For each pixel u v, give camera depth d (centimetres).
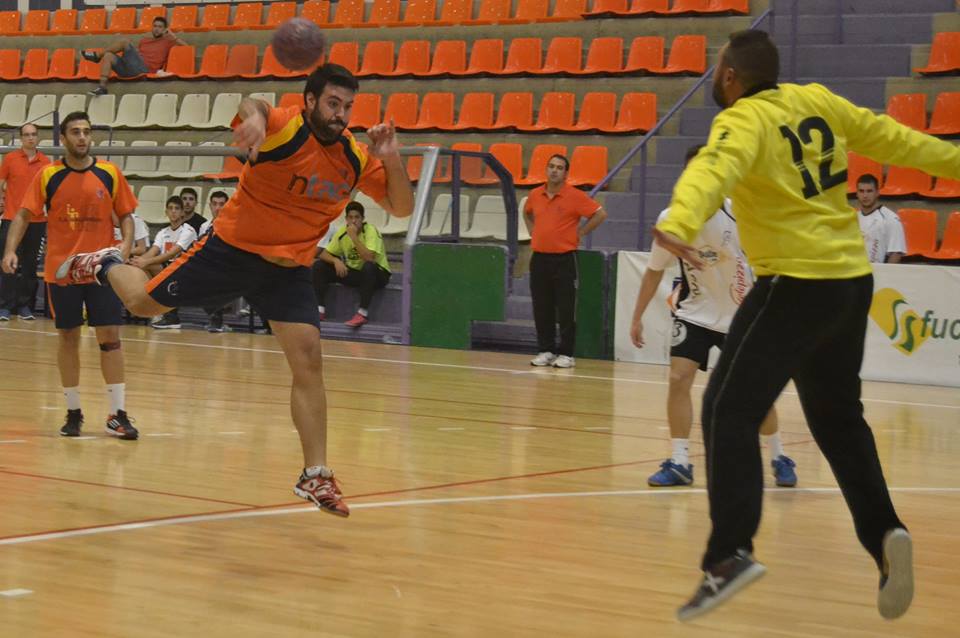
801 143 374
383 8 2145
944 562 487
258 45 2184
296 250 507
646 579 450
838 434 389
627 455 752
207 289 519
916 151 396
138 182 1841
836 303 369
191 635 367
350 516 549
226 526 520
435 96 1858
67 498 572
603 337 1414
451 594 422
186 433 789
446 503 585
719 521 364
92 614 385
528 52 1886
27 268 1661
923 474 709
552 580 445
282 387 1051
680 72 1747
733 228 634
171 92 2122
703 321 645
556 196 1309
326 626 380
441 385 1111
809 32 1753
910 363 1252
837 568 477
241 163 1766
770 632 387
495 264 1474
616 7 1898
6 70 2306
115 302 752
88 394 970
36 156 1616
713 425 371
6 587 413
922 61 1650
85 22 2427
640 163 1641
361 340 1572
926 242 1454
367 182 508
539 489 630
